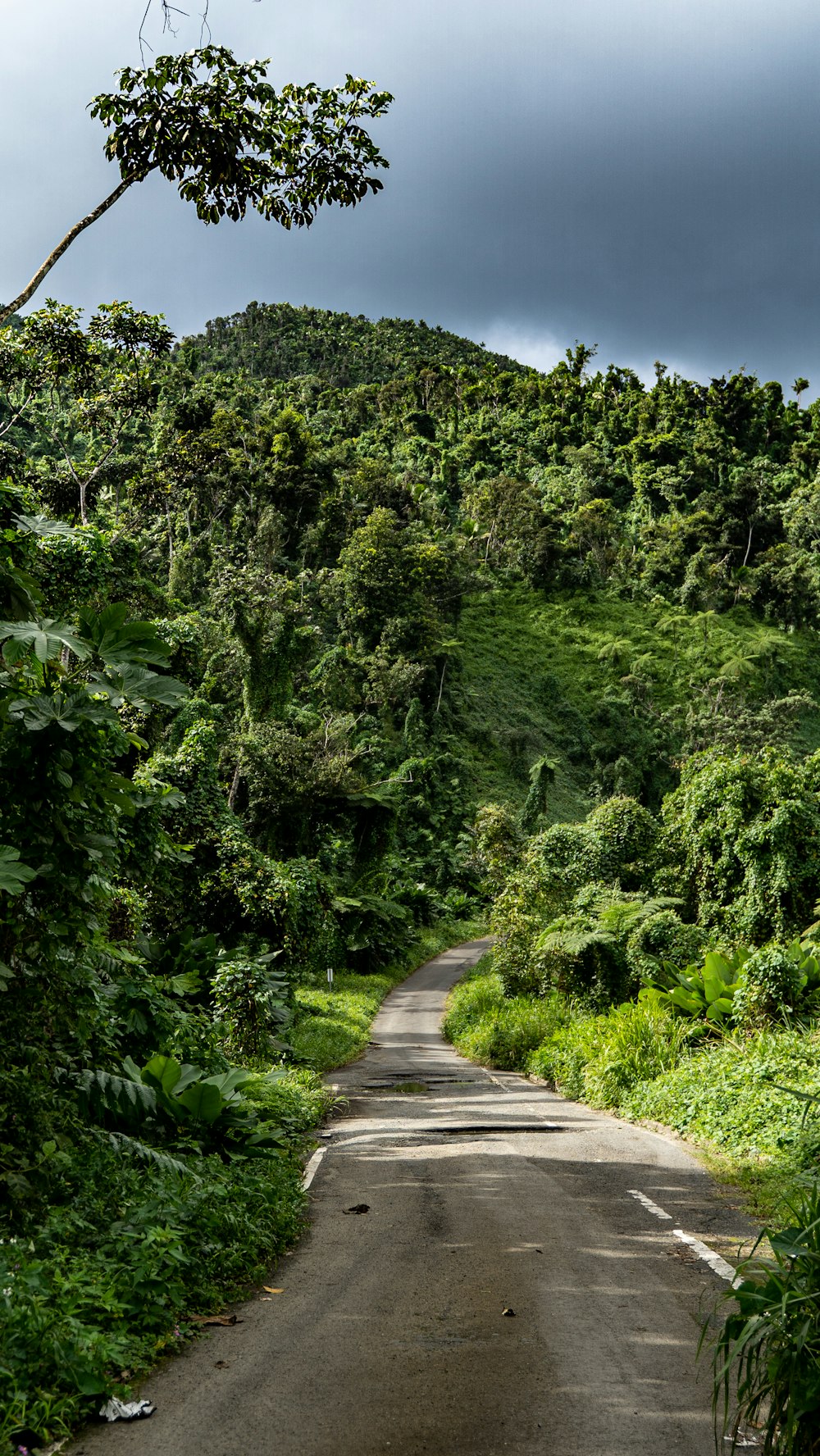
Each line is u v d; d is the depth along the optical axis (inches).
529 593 5073.8
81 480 1349.7
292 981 1151.0
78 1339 154.7
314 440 4611.2
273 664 1846.7
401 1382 157.0
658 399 6323.8
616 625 4869.6
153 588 1397.6
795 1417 115.6
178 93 491.2
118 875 301.7
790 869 782.5
